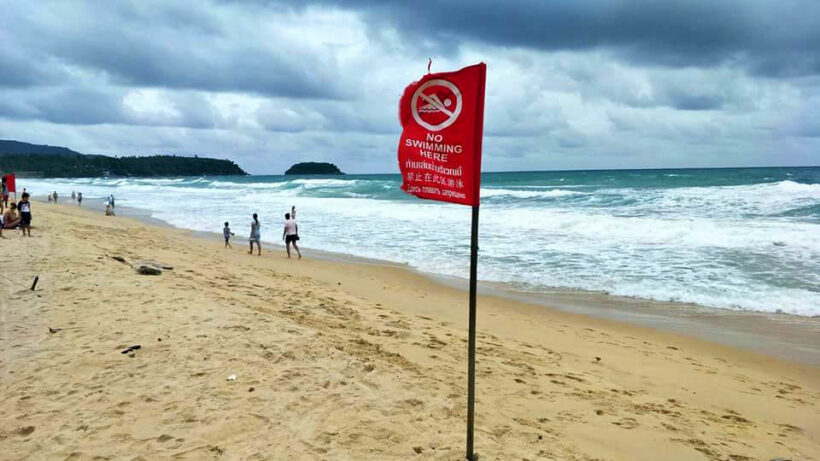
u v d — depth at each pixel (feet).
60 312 23.76
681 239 56.29
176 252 52.80
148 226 86.22
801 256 46.91
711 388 22.59
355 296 37.63
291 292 35.50
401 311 33.63
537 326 31.81
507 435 14.87
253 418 14.49
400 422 14.66
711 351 28.02
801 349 28.19
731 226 59.93
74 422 14.10
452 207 98.84
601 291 40.22
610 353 26.89
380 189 169.17
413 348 23.81
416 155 11.86
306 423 14.30
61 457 12.48
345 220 87.45
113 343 19.90
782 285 39.29
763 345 28.86
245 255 57.62
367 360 20.10
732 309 35.19
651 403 19.97
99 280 30.17
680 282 41.37
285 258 56.65
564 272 46.06
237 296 31.12
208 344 20.04
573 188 136.46
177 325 22.21
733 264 45.60
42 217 79.05
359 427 14.20
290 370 17.81
